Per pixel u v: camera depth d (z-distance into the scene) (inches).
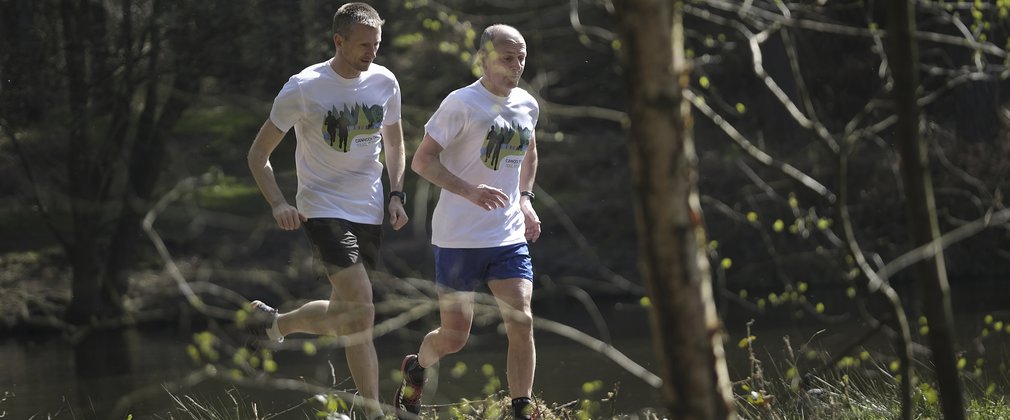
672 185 233.5
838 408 594.9
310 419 804.0
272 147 629.9
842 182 307.1
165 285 1940.2
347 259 626.5
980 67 404.2
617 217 2298.2
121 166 1978.3
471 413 661.9
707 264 242.8
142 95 2046.0
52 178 2073.1
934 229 302.5
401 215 656.4
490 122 623.5
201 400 956.6
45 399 1131.3
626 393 924.6
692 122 244.2
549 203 415.2
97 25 1852.9
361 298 623.8
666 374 239.6
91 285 1914.4
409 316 329.1
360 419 661.3
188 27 1819.6
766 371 906.1
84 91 1860.2
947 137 1924.2
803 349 644.1
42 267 2186.3
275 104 621.0
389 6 1273.4
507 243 631.8
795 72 325.1
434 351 633.6
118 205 1892.2
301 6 1866.4
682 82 236.8
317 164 633.6
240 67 1868.8
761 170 1975.9
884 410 588.4
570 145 2379.4
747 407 639.8
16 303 1989.4
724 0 372.2
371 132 638.5
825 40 2027.6
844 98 2055.9
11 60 1847.9
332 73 627.8
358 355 621.0
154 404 957.2
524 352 619.2
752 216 441.7
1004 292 1769.2
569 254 2206.0
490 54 403.9
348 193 636.7
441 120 620.4
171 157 1888.5
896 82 297.0
